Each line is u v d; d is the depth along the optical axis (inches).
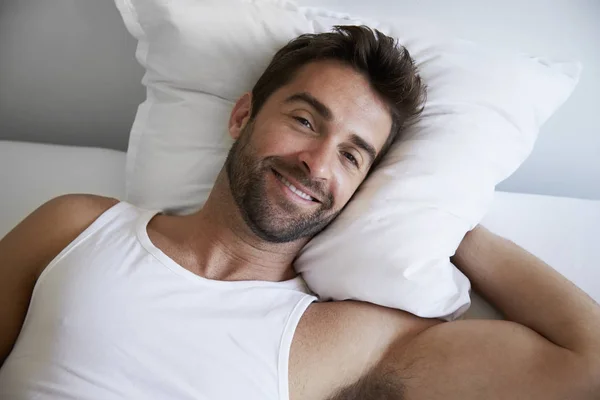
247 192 36.7
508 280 39.1
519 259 39.6
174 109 43.7
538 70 41.8
